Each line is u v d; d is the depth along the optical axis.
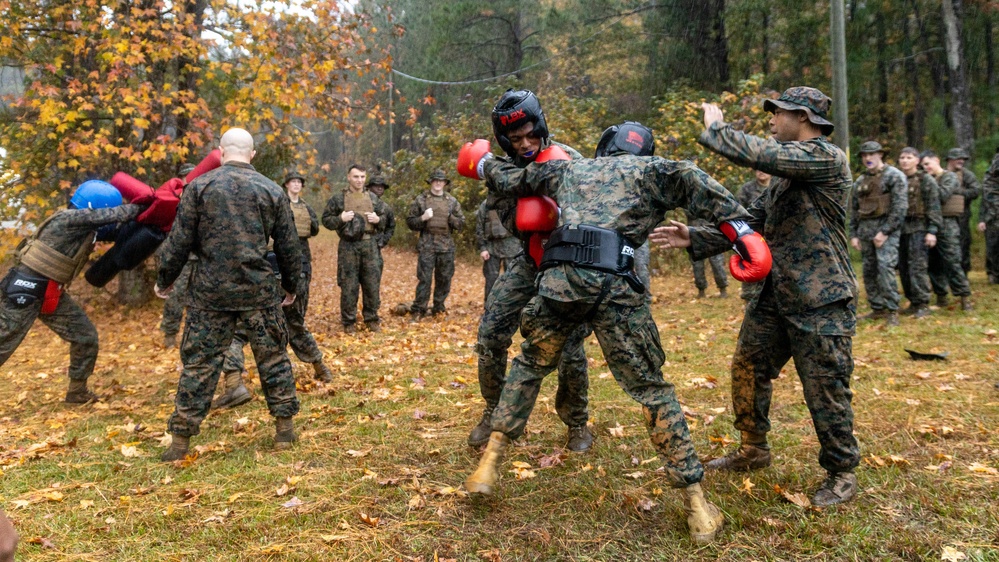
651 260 14.80
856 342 7.07
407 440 4.40
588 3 24.52
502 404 3.08
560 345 3.11
